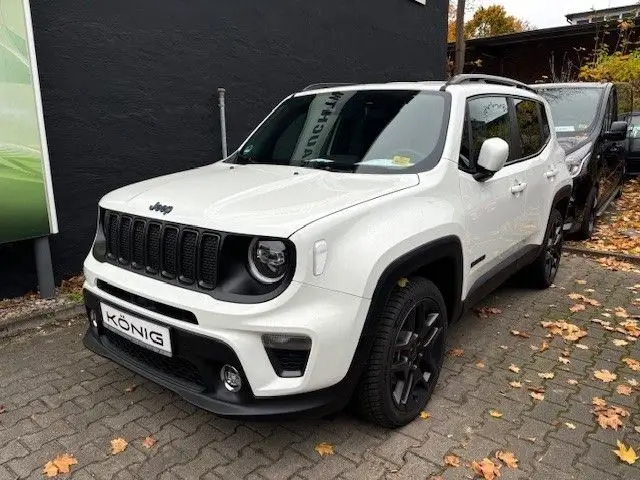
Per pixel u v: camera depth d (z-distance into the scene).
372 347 2.60
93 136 4.98
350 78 8.07
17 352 3.77
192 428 2.91
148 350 2.66
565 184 5.03
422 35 9.59
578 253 6.39
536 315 4.48
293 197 2.60
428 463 2.62
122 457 2.68
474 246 3.32
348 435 2.83
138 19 5.18
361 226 2.48
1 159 3.95
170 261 2.54
